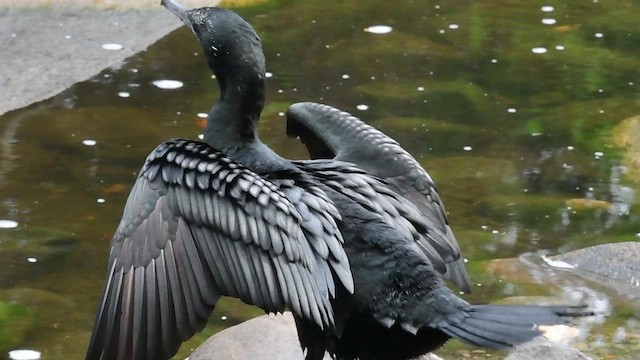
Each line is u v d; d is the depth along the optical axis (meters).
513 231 11.55
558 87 14.74
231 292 6.52
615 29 16.53
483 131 13.53
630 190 12.34
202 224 6.55
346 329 6.93
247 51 7.25
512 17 16.91
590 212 11.92
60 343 9.53
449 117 13.80
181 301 6.42
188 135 12.96
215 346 8.60
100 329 6.42
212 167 6.61
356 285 6.79
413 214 7.14
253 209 6.52
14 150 12.59
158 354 6.34
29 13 15.26
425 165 12.71
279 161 7.14
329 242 6.52
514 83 14.78
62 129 13.05
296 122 7.89
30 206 11.59
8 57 14.41
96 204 11.66
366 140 7.59
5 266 10.63
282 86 14.34
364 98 14.12
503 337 6.31
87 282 10.45
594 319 9.96
